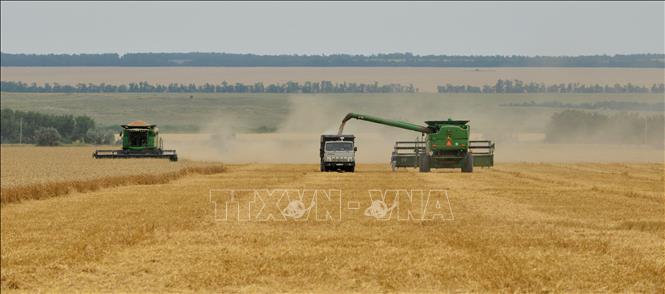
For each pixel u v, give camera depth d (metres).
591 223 77.94
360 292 47.44
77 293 47.44
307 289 48.16
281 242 65.00
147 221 79.31
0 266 55.31
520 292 46.97
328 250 60.81
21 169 168.00
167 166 183.25
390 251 60.25
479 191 118.69
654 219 81.44
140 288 48.59
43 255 59.00
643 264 54.47
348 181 143.62
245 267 54.25
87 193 117.12
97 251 60.59
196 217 82.88
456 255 58.31
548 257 57.34
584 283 49.19
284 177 158.75
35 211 89.94
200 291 47.72
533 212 88.00
